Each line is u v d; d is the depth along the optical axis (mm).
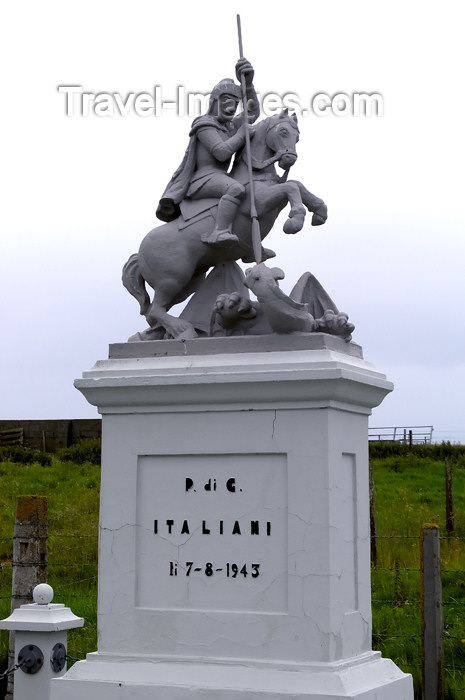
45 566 7441
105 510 5027
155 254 5398
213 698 4590
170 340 5102
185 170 5461
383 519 18750
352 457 5035
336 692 4438
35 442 33219
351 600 4906
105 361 5148
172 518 4930
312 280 5273
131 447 5020
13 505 20547
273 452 4770
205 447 4883
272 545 4742
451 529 18156
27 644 5105
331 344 4926
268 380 4711
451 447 31594
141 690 4707
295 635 4625
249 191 5305
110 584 4973
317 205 5414
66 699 4824
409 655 9031
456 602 11219
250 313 5152
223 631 4750
